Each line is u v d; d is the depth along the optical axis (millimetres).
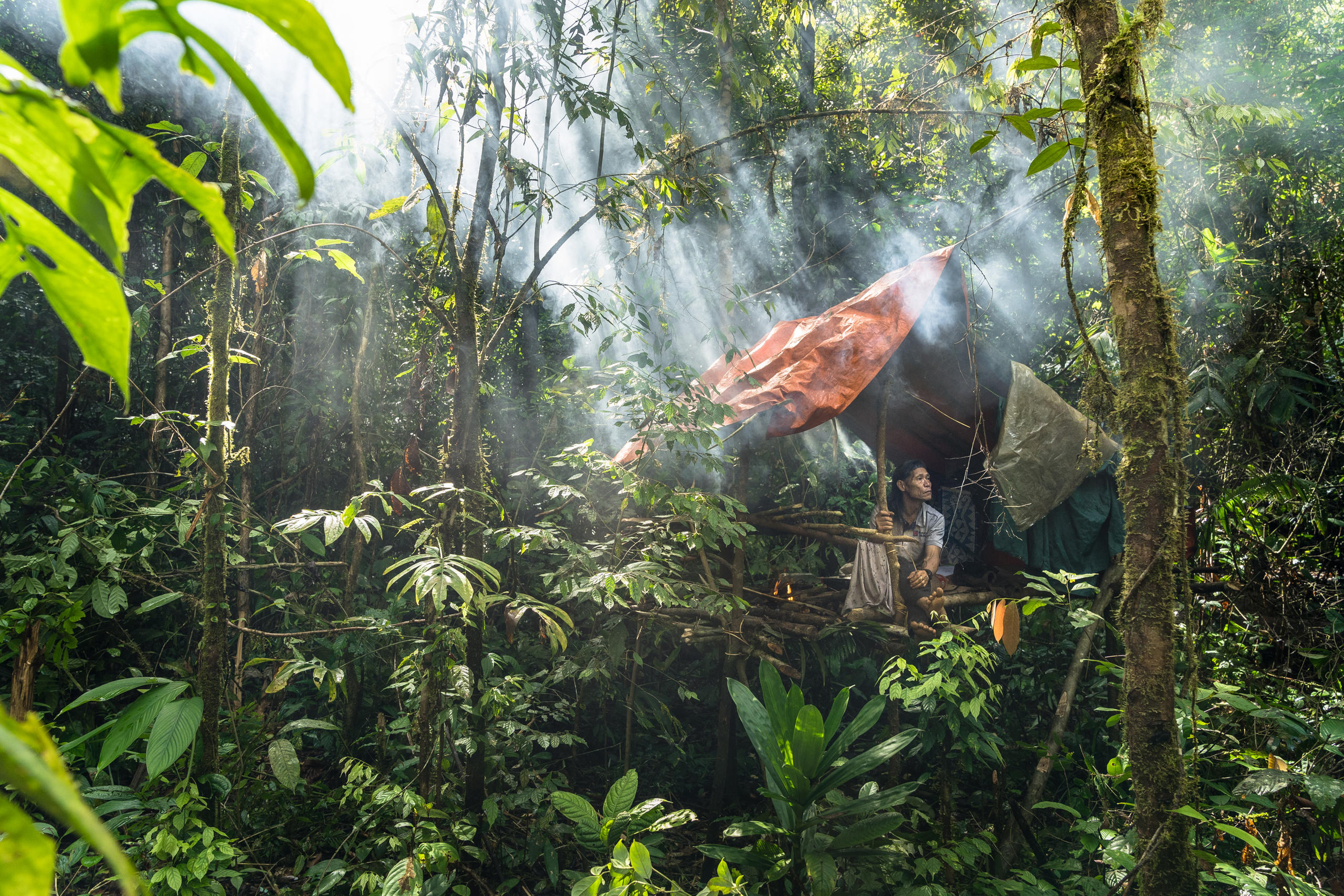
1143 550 2232
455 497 3652
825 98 7637
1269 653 4809
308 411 5621
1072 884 3799
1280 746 3568
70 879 3039
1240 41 6273
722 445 4320
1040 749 4559
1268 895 2721
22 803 3156
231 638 5145
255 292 5387
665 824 3207
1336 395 5234
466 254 3723
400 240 5645
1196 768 3092
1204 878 2900
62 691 3811
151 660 4676
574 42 3873
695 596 4375
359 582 5281
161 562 4711
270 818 3893
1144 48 2354
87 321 464
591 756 5582
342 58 395
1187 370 5801
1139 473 2244
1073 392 6500
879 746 3379
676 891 2801
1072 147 2541
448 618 3713
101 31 359
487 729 4031
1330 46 6414
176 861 2840
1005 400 4883
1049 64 2389
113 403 5645
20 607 3301
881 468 4766
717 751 5070
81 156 396
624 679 5418
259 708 4852
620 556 4250
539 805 4406
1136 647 2246
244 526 3631
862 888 3393
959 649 4238
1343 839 3299
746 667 5121
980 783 5344
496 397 6031
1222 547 5430
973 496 5633
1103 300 6402
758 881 3420
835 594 5074
